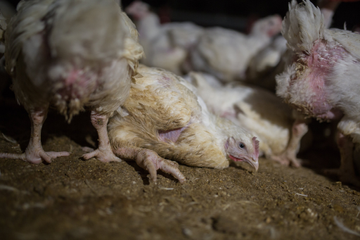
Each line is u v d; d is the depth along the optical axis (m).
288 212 0.69
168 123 0.76
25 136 0.86
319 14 0.78
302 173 0.92
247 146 0.81
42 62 0.59
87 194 0.65
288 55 0.89
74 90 0.61
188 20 2.52
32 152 0.72
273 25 1.61
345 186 0.86
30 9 0.64
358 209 0.74
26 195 0.61
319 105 0.83
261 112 0.98
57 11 0.60
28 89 0.64
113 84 0.65
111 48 0.58
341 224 0.67
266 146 0.97
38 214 0.56
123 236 0.55
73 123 0.98
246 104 0.99
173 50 1.49
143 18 1.64
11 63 0.64
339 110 0.84
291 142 0.96
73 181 0.68
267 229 0.63
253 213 0.67
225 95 1.03
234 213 0.66
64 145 0.84
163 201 0.66
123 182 0.71
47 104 0.67
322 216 0.69
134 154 0.76
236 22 2.55
